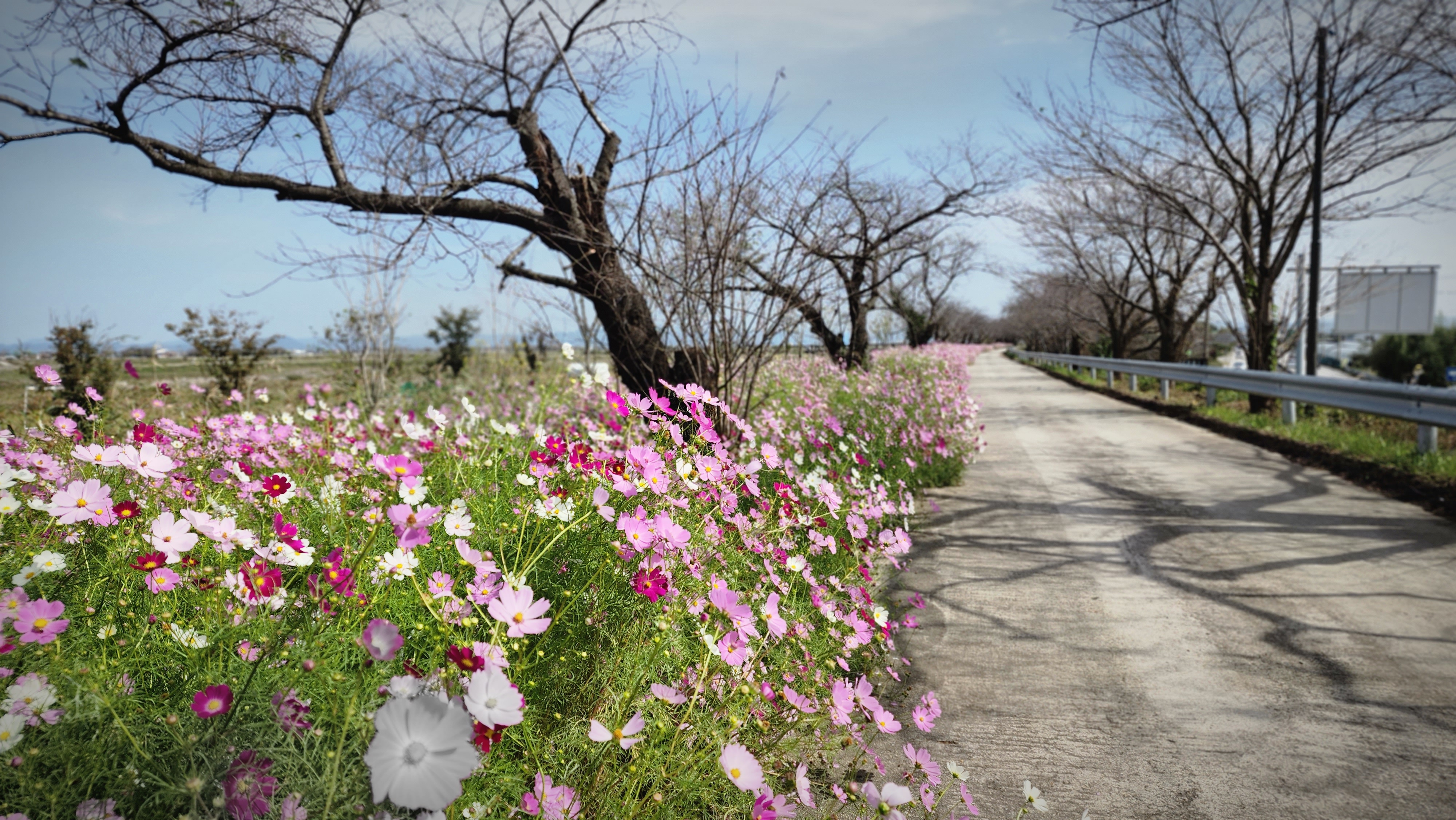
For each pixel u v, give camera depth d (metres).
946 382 11.20
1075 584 4.11
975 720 2.72
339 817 1.30
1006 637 3.44
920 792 2.19
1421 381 44.91
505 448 3.76
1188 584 4.08
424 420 6.23
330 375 10.66
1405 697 2.83
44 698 1.41
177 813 1.37
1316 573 4.19
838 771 2.38
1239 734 2.61
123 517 2.03
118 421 5.00
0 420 4.17
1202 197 14.64
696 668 2.10
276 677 1.53
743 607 1.95
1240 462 7.62
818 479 3.78
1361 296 15.88
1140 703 2.83
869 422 6.82
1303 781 2.33
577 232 5.52
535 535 2.40
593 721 1.64
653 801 1.71
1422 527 5.05
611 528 2.49
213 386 7.82
